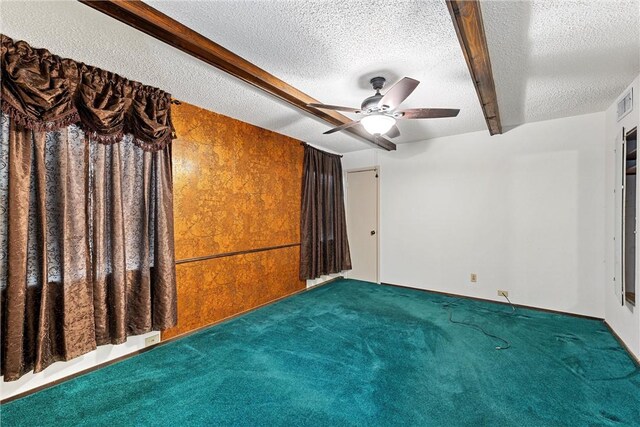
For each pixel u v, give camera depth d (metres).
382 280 4.86
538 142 3.52
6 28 1.67
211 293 3.10
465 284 4.05
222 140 3.20
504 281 3.76
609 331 2.88
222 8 1.57
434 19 1.65
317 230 4.53
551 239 3.45
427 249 4.38
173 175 2.74
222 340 2.74
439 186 4.25
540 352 2.48
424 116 2.37
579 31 1.76
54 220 2.00
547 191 3.47
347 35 1.81
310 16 1.63
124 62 2.07
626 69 2.23
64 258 1.99
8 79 1.72
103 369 2.24
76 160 2.07
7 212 1.79
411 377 2.13
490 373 2.17
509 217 3.72
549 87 2.55
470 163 3.99
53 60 1.92
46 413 1.76
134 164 2.45
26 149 1.84
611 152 2.97
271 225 3.85
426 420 1.70
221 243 3.20
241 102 2.83
